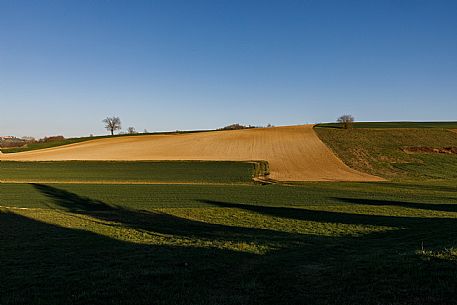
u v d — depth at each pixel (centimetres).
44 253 1569
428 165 6325
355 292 895
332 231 2181
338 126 10069
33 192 3966
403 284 898
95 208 3142
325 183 4906
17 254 1550
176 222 2550
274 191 4144
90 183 4772
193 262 1344
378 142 7862
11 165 6419
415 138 8162
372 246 1653
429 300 800
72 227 2283
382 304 807
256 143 8012
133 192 3997
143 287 1020
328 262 1295
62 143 9894
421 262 1040
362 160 6631
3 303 923
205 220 2625
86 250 1625
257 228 2314
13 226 2311
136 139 9506
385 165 6334
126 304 894
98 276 1155
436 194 3988
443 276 912
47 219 2586
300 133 8931
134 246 1709
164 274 1156
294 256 1438
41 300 939
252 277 1099
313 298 888
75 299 936
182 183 4881
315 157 6825
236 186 4566
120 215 2827
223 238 1942
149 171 5841
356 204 3319
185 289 1002
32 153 8156
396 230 2153
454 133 8594
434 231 1975
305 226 2356
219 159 6819
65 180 5066
